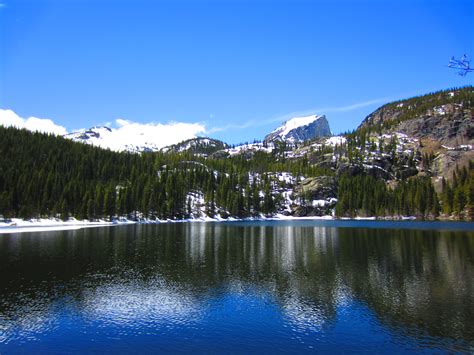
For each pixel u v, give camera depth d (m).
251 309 31.20
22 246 67.00
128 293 35.84
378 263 51.16
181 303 32.84
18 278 41.78
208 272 45.59
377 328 26.75
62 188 148.75
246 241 79.62
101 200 148.50
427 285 38.47
